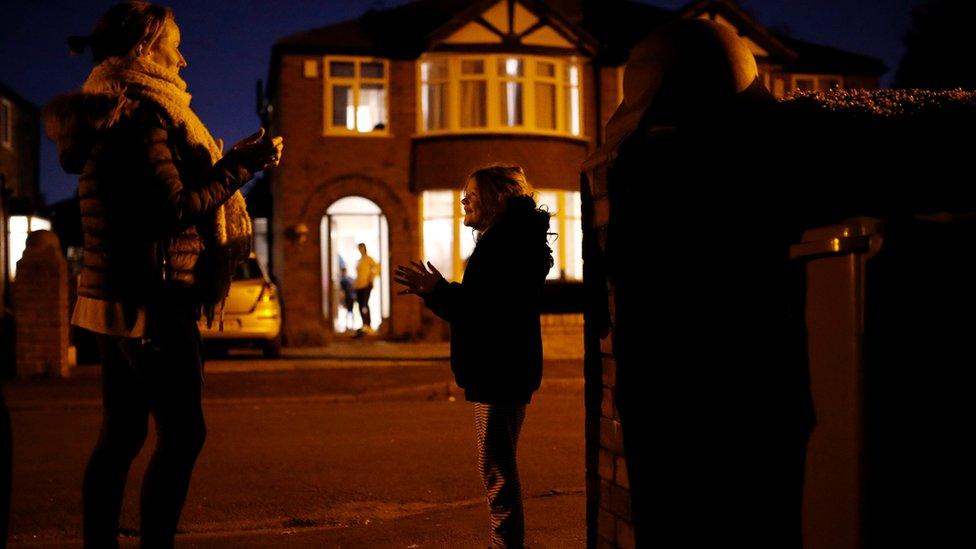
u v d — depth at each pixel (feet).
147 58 13.04
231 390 42.04
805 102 11.76
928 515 8.82
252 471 25.11
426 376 47.01
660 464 11.33
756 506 10.54
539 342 13.98
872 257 8.85
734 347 10.82
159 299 12.41
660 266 11.41
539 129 80.79
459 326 13.79
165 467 12.62
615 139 12.33
